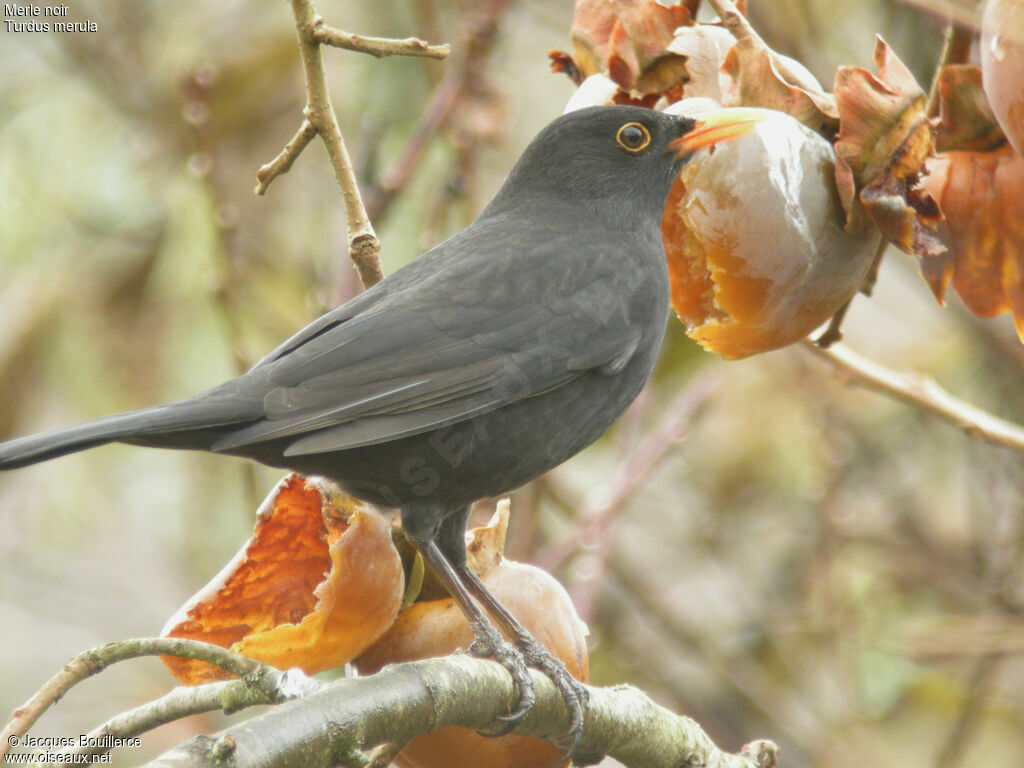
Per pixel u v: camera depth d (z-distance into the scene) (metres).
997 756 12.17
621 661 12.98
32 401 12.44
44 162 12.77
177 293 12.37
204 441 6.77
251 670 4.98
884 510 13.03
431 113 9.84
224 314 9.71
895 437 13.48
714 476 13.80
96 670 4.86
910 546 12.51
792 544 14.17
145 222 12.65
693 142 6.32
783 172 6.17
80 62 13.02
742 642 13.92
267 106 13.41
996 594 12.10
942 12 6.36
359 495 6.89
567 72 7.80
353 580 5.79
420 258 7.77
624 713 6.43
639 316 7.52
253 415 6.73
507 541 11.41
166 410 6.60
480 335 7.20
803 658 13.12
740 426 13.74
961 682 12.45
